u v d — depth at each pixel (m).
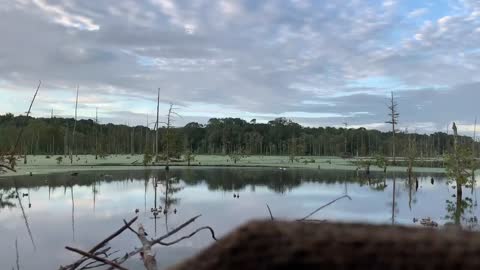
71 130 85.19
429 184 30.28
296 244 1.49
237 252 1.53
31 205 19.36
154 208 18.16
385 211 17.48
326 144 94.88
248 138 96.00
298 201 20.72
